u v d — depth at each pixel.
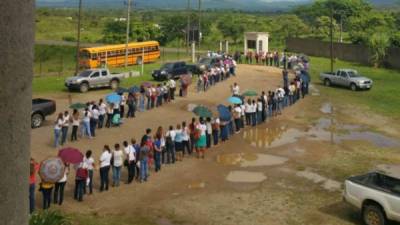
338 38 83.06
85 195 15.29
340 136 24.59
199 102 31.94
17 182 2.43
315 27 101.06
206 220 13.45
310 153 21.16
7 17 2.29
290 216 13.80
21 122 2.42
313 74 48.84
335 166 19.19
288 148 21.95
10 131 2.37
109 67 51.25
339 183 16.98
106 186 15.81
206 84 36.00
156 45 56.62
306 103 33.50
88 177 15.15
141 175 16.83
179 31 87.25
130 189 16.03
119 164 16.12
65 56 73.94
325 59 63.25
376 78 46.59
